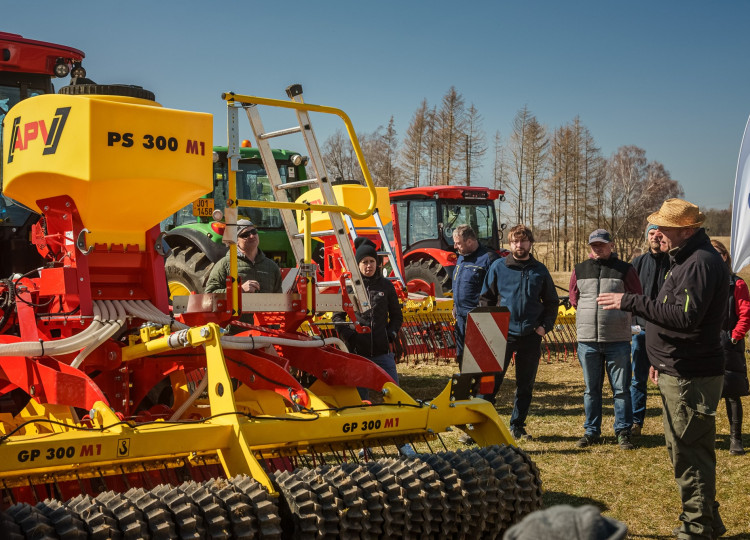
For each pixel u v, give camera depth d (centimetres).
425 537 315
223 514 278
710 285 394
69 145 393
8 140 429
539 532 115
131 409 451
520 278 663
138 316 426
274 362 404
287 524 295
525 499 353
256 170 923
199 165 427
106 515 262
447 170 4928
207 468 370
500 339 405
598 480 546
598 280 650
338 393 438
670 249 417
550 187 5503
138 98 425
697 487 408
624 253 5622
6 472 275
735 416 622
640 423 688
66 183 399
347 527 294
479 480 334
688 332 400
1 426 391
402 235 1455
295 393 385
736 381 602
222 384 331
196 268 780
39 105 407
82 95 403
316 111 459
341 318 552
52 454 283
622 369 639
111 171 392
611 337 637
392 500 311
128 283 448
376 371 413
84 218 409
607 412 791
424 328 1056
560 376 1037
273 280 569
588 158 5481
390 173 5266
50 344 380
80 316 409
